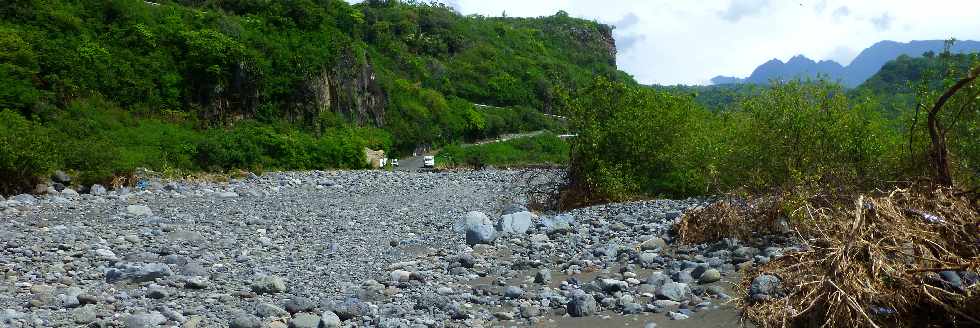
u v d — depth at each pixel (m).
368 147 46.19
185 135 32.69
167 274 7.79
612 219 11.35
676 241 8.68
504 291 6.92
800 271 4.85
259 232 11.69
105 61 35.34
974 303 4.36
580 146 14.71
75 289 7.07
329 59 48.34
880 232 4.92
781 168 11.59
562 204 14.76
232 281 7.72
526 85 90.31
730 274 6.76
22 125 23.34
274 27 47.97
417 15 97.62
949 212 5.35
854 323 4.28
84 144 20.78
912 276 4.59
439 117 62.12
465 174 29.86
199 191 19.14
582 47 144.62
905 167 7.47
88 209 13.83
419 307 6.34
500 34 115.88
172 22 41.75
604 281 6.64
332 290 7.27
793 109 12.07
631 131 14.44
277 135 36.72
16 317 5.82
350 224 13.08
